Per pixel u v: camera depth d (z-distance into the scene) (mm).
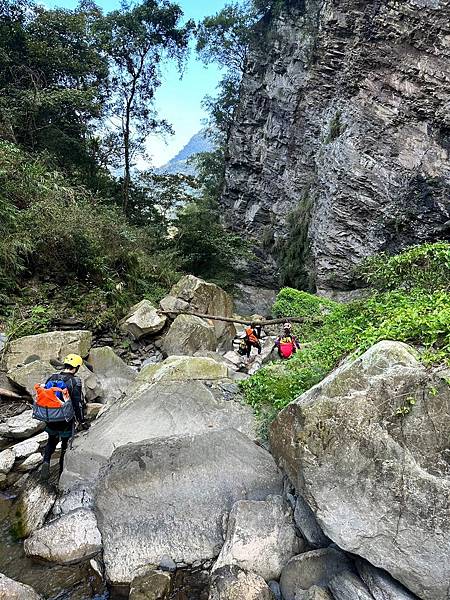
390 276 6211
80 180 15492
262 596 3305
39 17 15398
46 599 3566
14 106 13867
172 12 17531
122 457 4430
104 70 16859
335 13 16078
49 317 8656
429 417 2887
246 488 4273
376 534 2893
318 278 17391
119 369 7867
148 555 3895
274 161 21766
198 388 5875
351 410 3080
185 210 20312
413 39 14141
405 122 14828
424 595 2746
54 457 5426
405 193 14898
